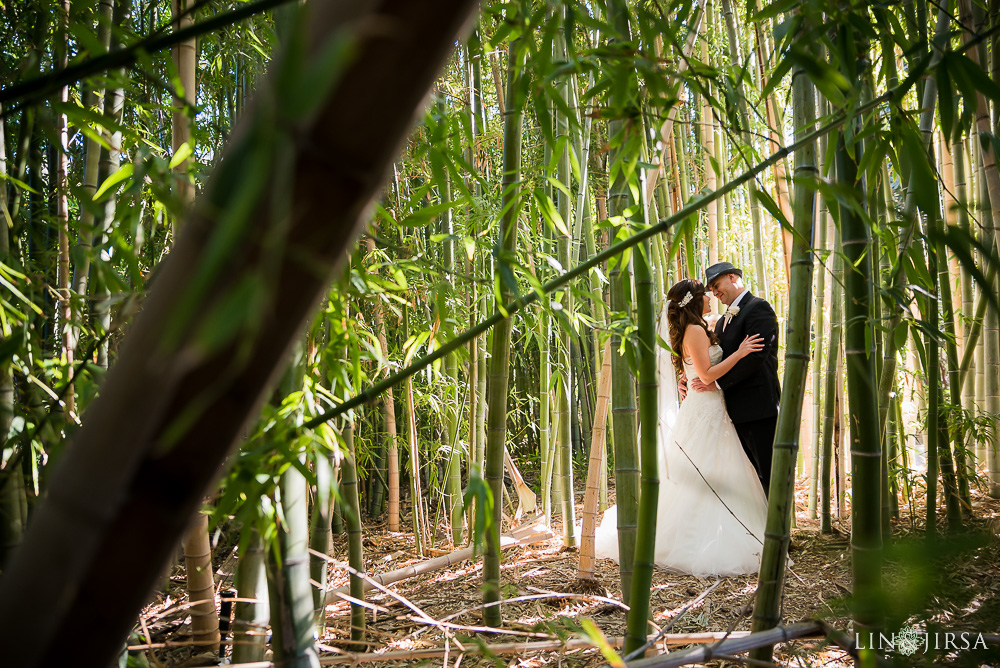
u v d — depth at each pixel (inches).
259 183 12.5
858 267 48.1
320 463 42.5
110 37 58.2
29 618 17.2
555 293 75.4
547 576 100.8
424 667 57.8
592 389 176.7
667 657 42.8
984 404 136.0
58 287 54.2
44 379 51.8
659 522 110.4
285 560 41.9
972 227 104.7
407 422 129.6
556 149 41.8
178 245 16.2
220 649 66.4
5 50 53.6
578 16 32.6
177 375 13.6
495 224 70.5
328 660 51.9
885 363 84.7
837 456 128.5
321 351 44.0
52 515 17.0
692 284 116.3
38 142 57.8
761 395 110.6
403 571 99.7
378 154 15.1
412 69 14.8
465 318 102.3
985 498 131.3
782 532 53.2
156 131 79.8
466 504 34.0
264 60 69.7
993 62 68.6
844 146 48.6
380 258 65.4
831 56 50.3
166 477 16.7
